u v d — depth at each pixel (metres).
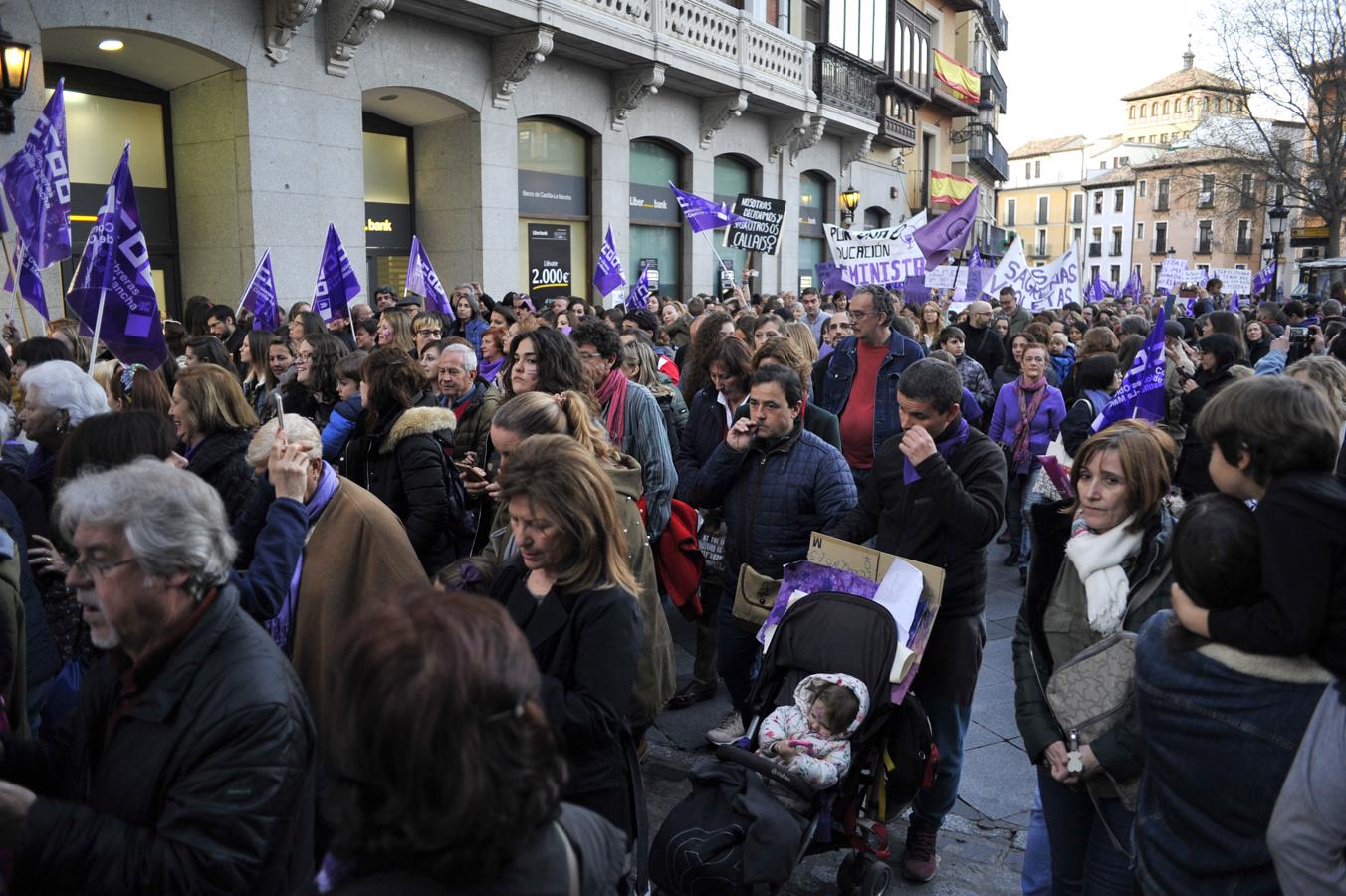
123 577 1.82
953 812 4.12
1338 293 20.80
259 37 10.67
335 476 3.04
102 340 5.05
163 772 1.81
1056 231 88.75
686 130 18.19
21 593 2.88
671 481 4.64
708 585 5.07
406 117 13.97
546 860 1.28
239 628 1.94
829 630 3.33
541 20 12.96
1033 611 2.84
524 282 15.21
